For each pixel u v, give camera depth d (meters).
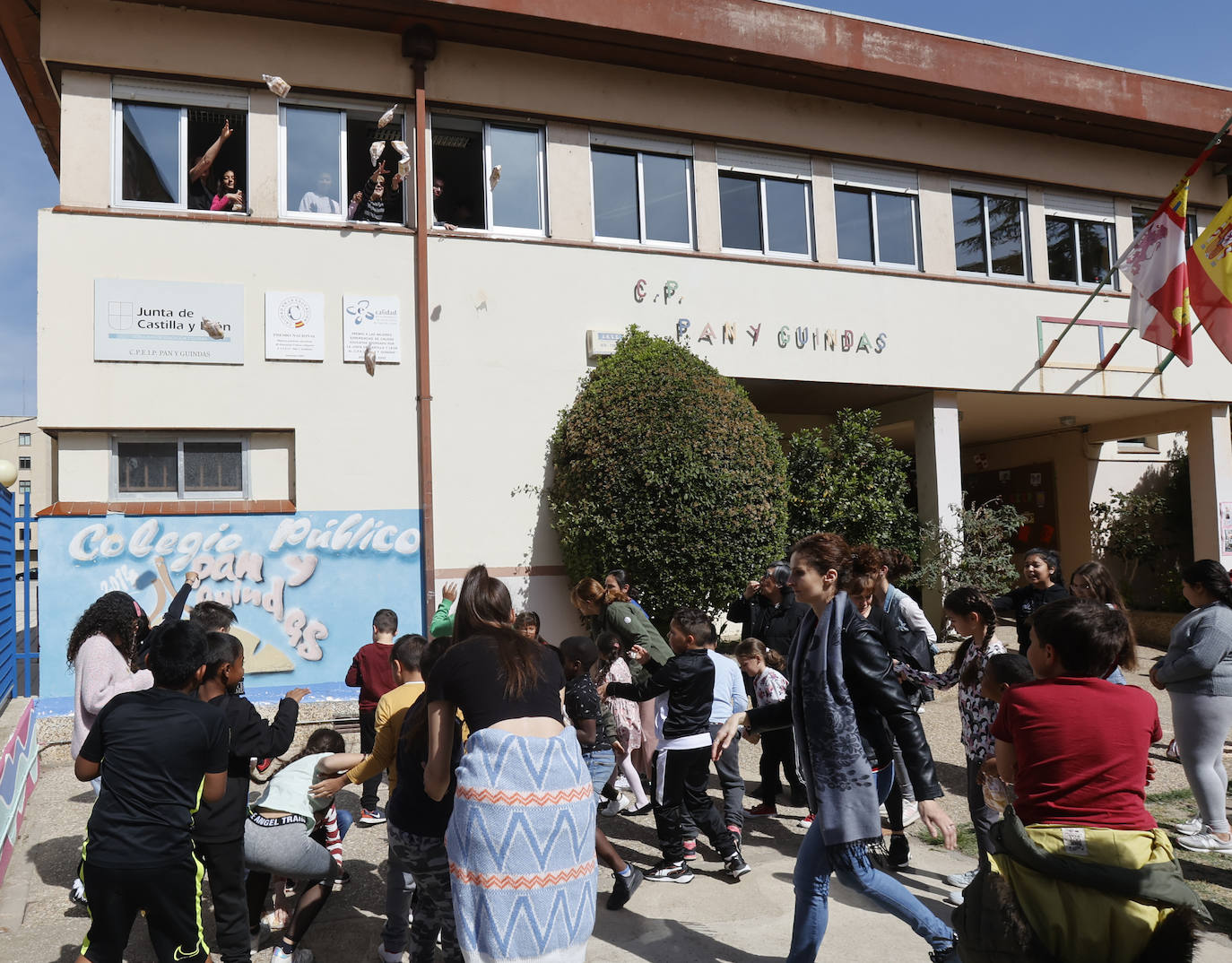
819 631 3.93
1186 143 14.38
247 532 9.45
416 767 3.74
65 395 9.05
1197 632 5.78
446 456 10.29
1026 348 13.41
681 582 9.52
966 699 4.96
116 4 9.51
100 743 3.55
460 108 10.80
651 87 11.55
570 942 3.14
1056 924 2.83
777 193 12.35
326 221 10.10
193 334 9.45
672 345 10.66
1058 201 14.09
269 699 9.30
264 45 9.98
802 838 6.33
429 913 3.83
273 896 5.01
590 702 5.29
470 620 3.59
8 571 8.98
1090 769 2.94
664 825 5.47
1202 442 14.88
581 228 11.17
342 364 9.97
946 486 12.87
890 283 12.65
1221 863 5.55
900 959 4.40
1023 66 12.74
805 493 11.94
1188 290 12.32
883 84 12.15
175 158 9.77
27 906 5.07
